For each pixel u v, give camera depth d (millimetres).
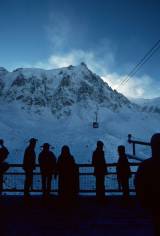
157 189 3232
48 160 8945
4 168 9008
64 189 8047
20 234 6234
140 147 48750
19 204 8727
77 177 8141
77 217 7430
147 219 7137
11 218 7363
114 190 9312
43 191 8953
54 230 6480
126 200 8664
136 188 3391
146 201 3307
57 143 50562
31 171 9070
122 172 8695
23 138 68438
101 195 8734
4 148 9031
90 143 46594
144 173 3330
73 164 8109
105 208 8234
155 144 3354
